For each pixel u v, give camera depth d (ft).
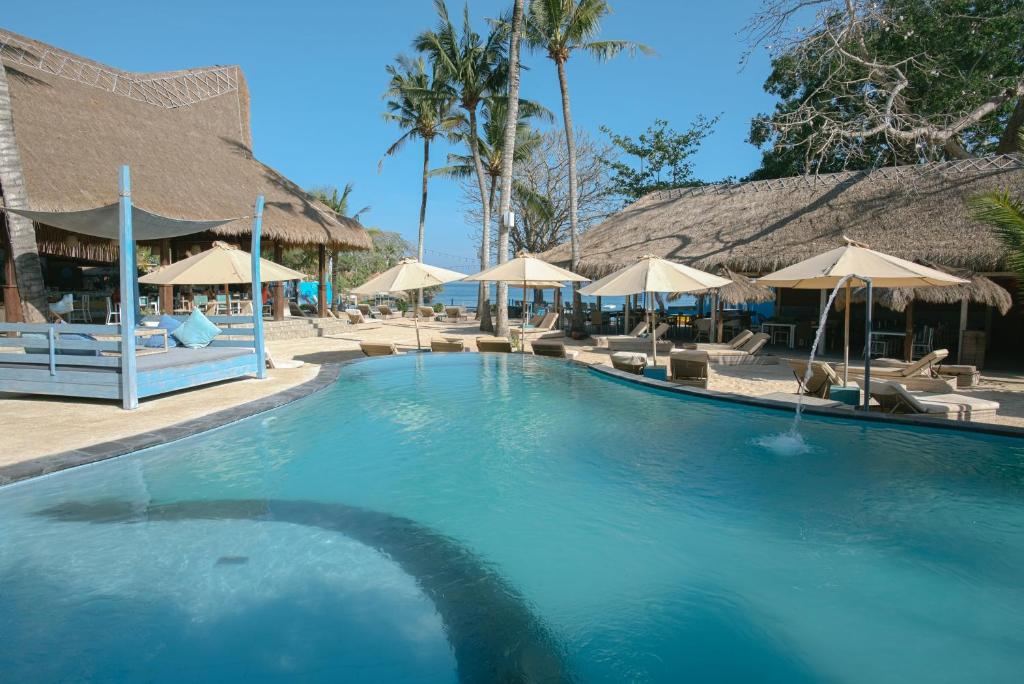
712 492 16.31
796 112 60.80
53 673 8.96
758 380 38.27
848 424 23.31
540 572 12.07
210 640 9.76
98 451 17.74
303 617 10.42
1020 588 11.48
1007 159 50.01
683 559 12.60
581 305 67.00
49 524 13.93
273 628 10.09
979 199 29.30
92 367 26.45
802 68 63.77
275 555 12.64
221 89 83.51
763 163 95.50
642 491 16.46
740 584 11.62
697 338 65.72
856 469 18.19
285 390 28.45
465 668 9.10
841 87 65.51
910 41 63.77
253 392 27.94
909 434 21.77
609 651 9.57
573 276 42.16
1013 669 9.12
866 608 10.80
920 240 46.39
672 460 19.10
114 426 20.83
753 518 14.60
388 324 87.56
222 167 67.05
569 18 63.16
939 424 21.97
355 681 8.82
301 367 37.32
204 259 39.27
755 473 17.76
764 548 13.07
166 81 76.69
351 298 119.75
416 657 9.36
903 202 51.62
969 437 21.18
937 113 60.80
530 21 66.39
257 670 9.04
